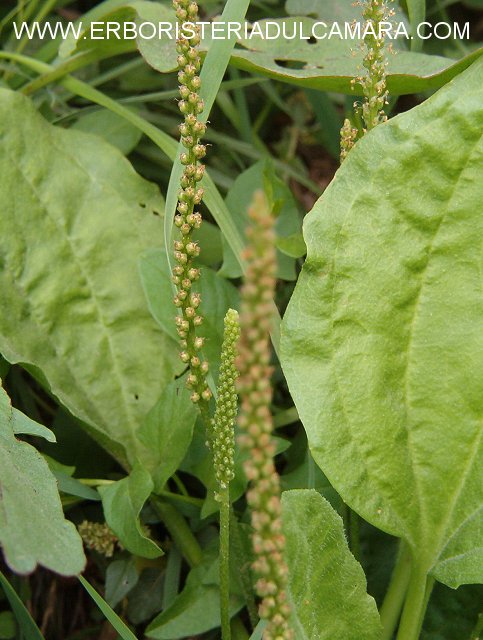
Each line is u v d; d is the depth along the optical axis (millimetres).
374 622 225
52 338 295
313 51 316
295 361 242
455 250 249
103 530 287
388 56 302
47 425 352
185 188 221
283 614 156
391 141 250
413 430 250
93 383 298
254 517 146
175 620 259
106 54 339
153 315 287
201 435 276
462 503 247
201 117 266
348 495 240
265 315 122
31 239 299
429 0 446
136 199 317
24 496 203
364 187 248
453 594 285
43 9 393
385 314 247
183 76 217
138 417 300
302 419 238
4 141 302
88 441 321
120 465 323
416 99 451
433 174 249
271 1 413
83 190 312
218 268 354
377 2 246
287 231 334
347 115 372
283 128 457
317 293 244
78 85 345
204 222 343
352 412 242
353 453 241
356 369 244
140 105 394
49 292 297
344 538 221
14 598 234
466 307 249
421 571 249
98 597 226
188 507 290
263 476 141
